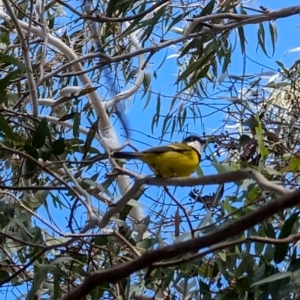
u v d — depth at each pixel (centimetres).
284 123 463
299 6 418
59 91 597
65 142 373
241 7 486
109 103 563
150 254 177
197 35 426
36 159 346
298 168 378
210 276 364
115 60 416
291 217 251
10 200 441
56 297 361
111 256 367
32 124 448
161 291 362
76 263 391
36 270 393
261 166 331
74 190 340
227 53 480
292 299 300
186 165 386
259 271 317
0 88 300
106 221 329
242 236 341
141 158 383
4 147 335
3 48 545
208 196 398
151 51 421
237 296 325
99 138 450
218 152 458
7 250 395
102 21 384
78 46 605
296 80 508
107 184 385
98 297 362
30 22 418
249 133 468
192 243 176
